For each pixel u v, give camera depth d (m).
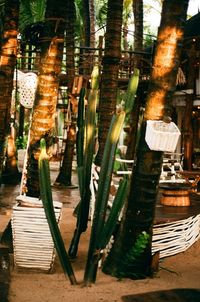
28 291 3.83
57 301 3.63
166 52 4.05
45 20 5.29
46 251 4.29
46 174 3.85
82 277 4.23
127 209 4.25
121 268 4.22
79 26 20.22
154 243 4.94
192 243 5.65
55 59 5.24
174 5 4.03
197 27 14.02
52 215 3.92
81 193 4.40
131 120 14.36
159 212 5.36
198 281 4.23
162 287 4.01
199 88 13.21
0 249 4.96
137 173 4.22
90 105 4.10
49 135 5.32
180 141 14.81
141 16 15.96
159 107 4.07
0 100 6.59
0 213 7.62
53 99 5.30
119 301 3.63
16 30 6.54
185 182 6.41
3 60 6.54
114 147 3.90
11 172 11.82
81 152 4.36
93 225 3.98
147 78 13.69
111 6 7.87
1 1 9.71
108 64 7.88
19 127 18.62
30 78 8.62
